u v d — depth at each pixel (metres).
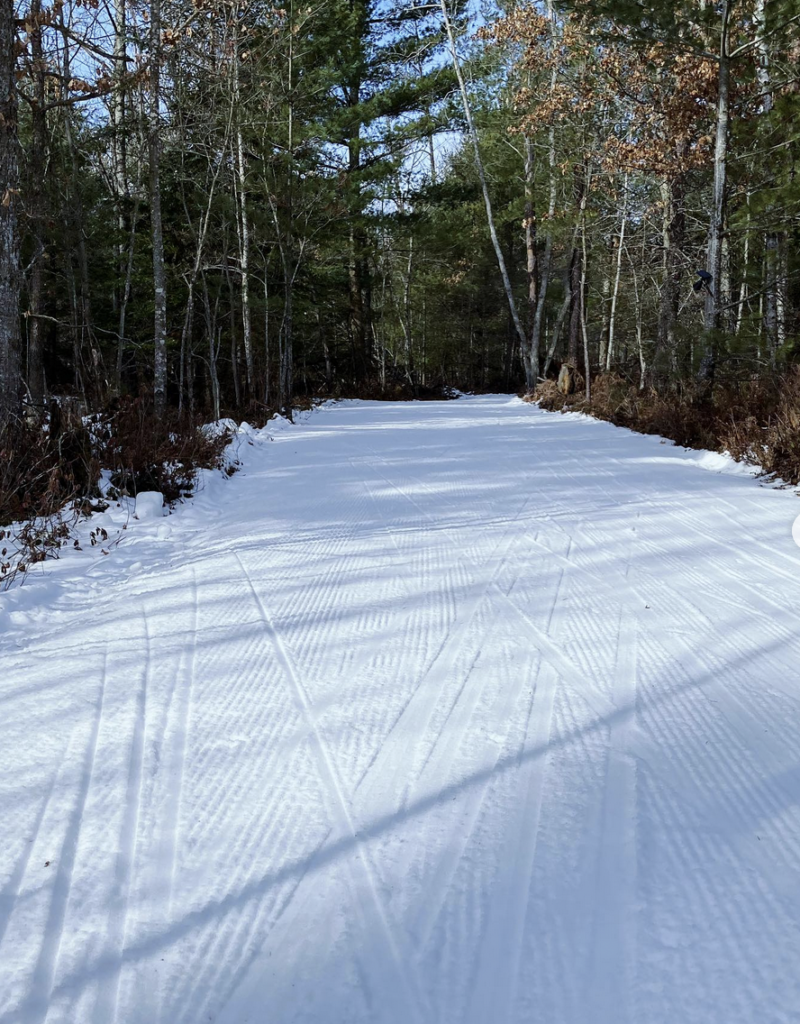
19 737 3.11
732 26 14.05
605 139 20.64
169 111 16.03
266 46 19.05
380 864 2.28
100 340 19.86
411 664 3.76
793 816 2.50
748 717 3.19
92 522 7.03
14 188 8.01
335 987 1.85
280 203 19.83
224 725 3.17
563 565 5.45
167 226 20.52
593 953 1.93
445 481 8.97
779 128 13.80
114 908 2.13
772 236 15.35
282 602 4.76
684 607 4.56
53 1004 1.81
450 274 40.62
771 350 13.89
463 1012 1.77
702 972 1.87
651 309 26.50
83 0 9.62
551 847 2.34
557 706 3.30
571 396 20.91
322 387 30.64
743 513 6.98
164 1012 1.79
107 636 4.27
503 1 23.50
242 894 2.17
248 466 10.68
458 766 2.82
